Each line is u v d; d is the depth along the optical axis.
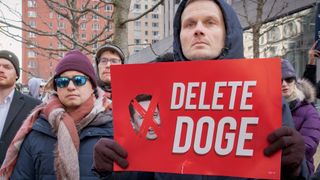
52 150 2.69
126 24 5.17
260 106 1.54
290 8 10.16
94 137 2.76
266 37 11.74
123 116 1.70
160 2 5.13
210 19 1.74
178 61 1.72
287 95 3.75
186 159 1.61
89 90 2.88
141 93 1.69
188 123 1.62
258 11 6.34
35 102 4.25
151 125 1.66
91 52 5.85
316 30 4.58
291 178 1.52
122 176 1.77
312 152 3.49
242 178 1.68
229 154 1.56
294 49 11.16
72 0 7.03
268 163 1.50
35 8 8.55
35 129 2.75
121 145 1.68
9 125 4.05
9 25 5.81
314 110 3.74
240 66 1.57
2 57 4.17
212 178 1.71
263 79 1.54
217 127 1.58
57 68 2.88
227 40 1.74
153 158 1.65
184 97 1.63
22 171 2.72
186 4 1.81
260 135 1.53
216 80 1.60
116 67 1.72
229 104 1.58
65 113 2.77
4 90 4.20
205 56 1.72
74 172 2.62
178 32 1.85
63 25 8.58
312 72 4.51
